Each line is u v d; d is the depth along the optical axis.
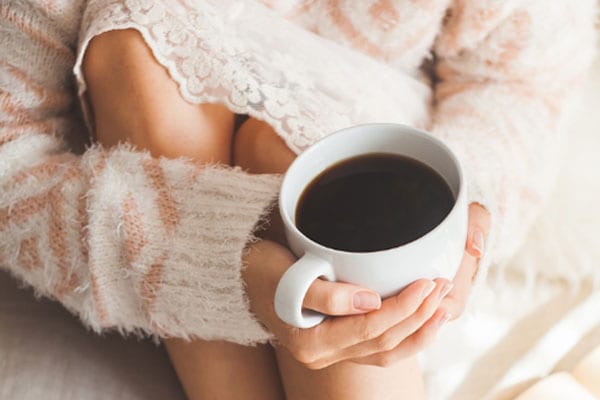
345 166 0.74
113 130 0.89
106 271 0.85
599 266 1.08
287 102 0.86
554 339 1.06
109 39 0.87
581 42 1.05
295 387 0.89
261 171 0.88
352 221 0.71
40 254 0.88
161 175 0.84
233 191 0.81
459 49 1.06
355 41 1.03
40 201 0.87
